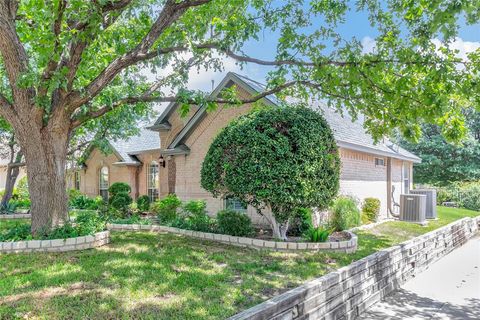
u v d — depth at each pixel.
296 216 9.50
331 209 11.01
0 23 6.95
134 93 10.87
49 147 7.83
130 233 10.05
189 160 14.98
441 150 27.88
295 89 9.56
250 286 5.34
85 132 16.48
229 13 8.41
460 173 26.86
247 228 9.12
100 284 5.21
